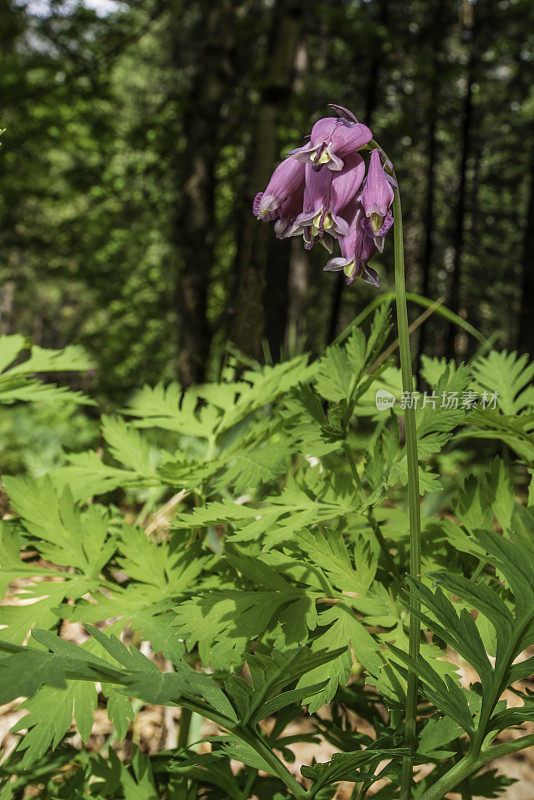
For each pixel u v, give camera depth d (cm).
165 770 158
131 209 1920
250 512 151
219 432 211
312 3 1445
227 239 1808
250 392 221
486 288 2458
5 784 153
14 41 1577
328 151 116
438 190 2138
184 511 246
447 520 162
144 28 1608
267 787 161
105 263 2120
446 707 120
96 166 1778
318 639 138
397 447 146
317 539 150
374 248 124
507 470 157
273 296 1367
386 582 164
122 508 288
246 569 149
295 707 177
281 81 396
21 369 214
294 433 167
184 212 1182
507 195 2647
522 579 103
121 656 108
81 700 128
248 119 1630
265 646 144
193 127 1177
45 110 1587
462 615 112
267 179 387
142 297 2309
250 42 1588
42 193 1731
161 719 236
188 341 1165
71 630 243
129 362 2161
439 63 1716
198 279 1175
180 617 142
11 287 3334
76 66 1602
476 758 120
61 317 3512
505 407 203
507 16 1756
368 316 211
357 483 162
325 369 172
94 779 177
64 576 162
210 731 228
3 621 149
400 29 1773
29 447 312
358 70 1767
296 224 121
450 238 2281
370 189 117
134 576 164
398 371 223
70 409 393
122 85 2173
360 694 185
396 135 1767
